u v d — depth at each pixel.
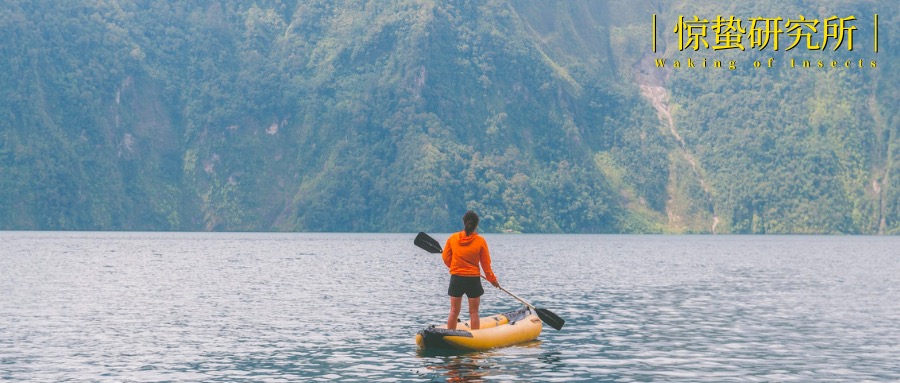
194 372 19.53
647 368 20.19
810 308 34.53
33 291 40.88
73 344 23.69
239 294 39.81
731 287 46.53
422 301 36.53
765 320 30.06
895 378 18.98
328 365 20.47
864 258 92.88
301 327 27.47
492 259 82.69
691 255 99.12
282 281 48.84
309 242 142.00
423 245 23.58
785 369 20.06
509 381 18.61
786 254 105.12
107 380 18.58
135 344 23.69
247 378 18.86
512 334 23.88
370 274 56.03
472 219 22.73
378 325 28.03
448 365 20.48
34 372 19.47
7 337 24.98
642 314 31.89
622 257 91.00
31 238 148.38
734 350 23.02
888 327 28.11
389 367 20.20
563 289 44.19
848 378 19.00
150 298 37.56
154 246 112.25
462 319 29.91
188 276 52.84
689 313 32.31
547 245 138.88
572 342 24.42
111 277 51.25
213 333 25.98
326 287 44.44
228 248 107.88
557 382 18.52
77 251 91.81
